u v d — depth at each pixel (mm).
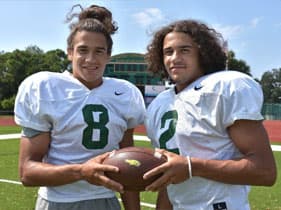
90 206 2939
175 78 2754
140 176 2432
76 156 2967
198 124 2598
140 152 2521
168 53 2795
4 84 56031
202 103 2576
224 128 2543
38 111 2877
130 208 3250
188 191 2631
